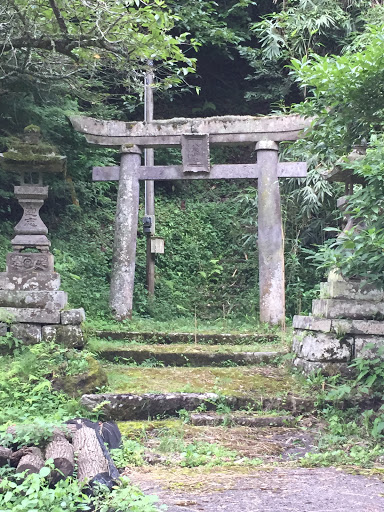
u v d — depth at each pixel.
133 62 7.77
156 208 12.81
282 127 9.10
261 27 12.35
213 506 3.38
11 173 9.84
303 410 5.48
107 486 3.42
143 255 11.72
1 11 7.05
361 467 4.19
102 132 9.27
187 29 12.64
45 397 5.25
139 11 6.95
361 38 9.58
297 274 10.72
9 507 2.98
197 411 5.40
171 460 4.29
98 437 4.12
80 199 11.85
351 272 5.90
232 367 6.74
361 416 5.29
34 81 8.70
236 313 10.39
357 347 5.91
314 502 3.45
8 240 9.62
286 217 10.98
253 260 11.73
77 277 8.88
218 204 13.06
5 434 3.72
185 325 8.91
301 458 4.34
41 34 7.89
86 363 5.68
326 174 6.70
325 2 11.60
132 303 9.73
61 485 3.25
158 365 6.89
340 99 5.37
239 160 14.02
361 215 5.54
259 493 3.61
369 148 5.87
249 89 14.56
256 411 5.48
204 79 14.48
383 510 3.33
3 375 5.30
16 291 6.19
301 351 6.33
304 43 11.45
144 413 5.32
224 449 4.57
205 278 11.27
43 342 5.91
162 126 9.28
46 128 9.55
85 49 7.78
